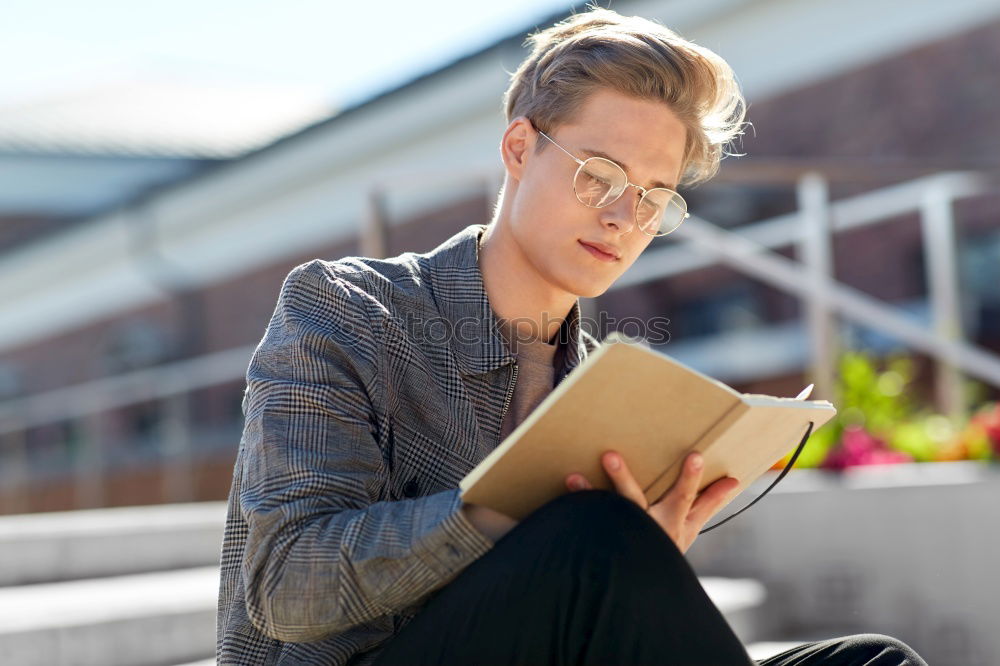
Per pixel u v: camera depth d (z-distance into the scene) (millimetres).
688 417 1174
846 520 3074
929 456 3484
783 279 3977
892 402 3887
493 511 1192
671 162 1490
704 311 6332
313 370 1295
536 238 1475
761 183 3938
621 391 1117
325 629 1187
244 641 1317
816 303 3902
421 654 1139
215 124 13492
